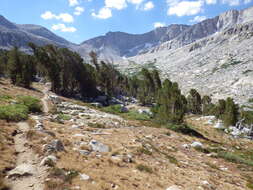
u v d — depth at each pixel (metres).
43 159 10.87
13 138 13.94
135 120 45.75
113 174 11.56
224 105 79.50
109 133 23.50
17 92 43.78
